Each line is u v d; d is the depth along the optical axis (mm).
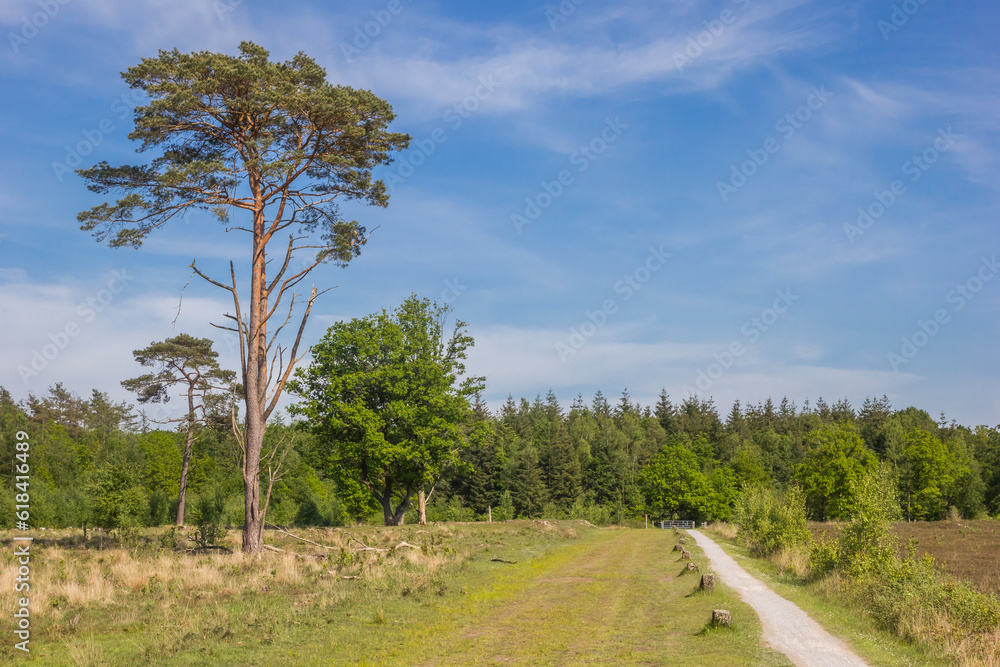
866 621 13469
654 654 11141
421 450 41500
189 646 11305
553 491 94000
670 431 136875
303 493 63156
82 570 17906
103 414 97938
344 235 26453
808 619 13711
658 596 17266
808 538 26875
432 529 37469
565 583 19891
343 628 13164
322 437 43438
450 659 11070
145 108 22781
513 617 14633
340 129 25109
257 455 25500
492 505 88250
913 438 76438
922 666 10148
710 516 84250
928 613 12688
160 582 16938
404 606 15516
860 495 19422
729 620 12688
